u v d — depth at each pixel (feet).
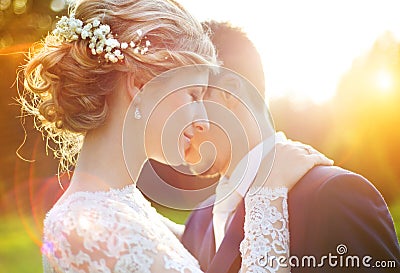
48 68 8.46
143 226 8.34
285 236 9.33
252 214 9.53
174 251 8.47
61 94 8.48
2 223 49.39
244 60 11.25
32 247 42.47
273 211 9.46
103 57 8.38
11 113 53.42
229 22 11.51
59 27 8.53
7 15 75.15
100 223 8.11
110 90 8.46
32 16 75.92
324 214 9.34
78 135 9.27
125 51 8.36
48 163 46.73
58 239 8.16
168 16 8.59
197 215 12.16
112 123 8.63
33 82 8.87
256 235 9.29
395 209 43.52
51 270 8.40
